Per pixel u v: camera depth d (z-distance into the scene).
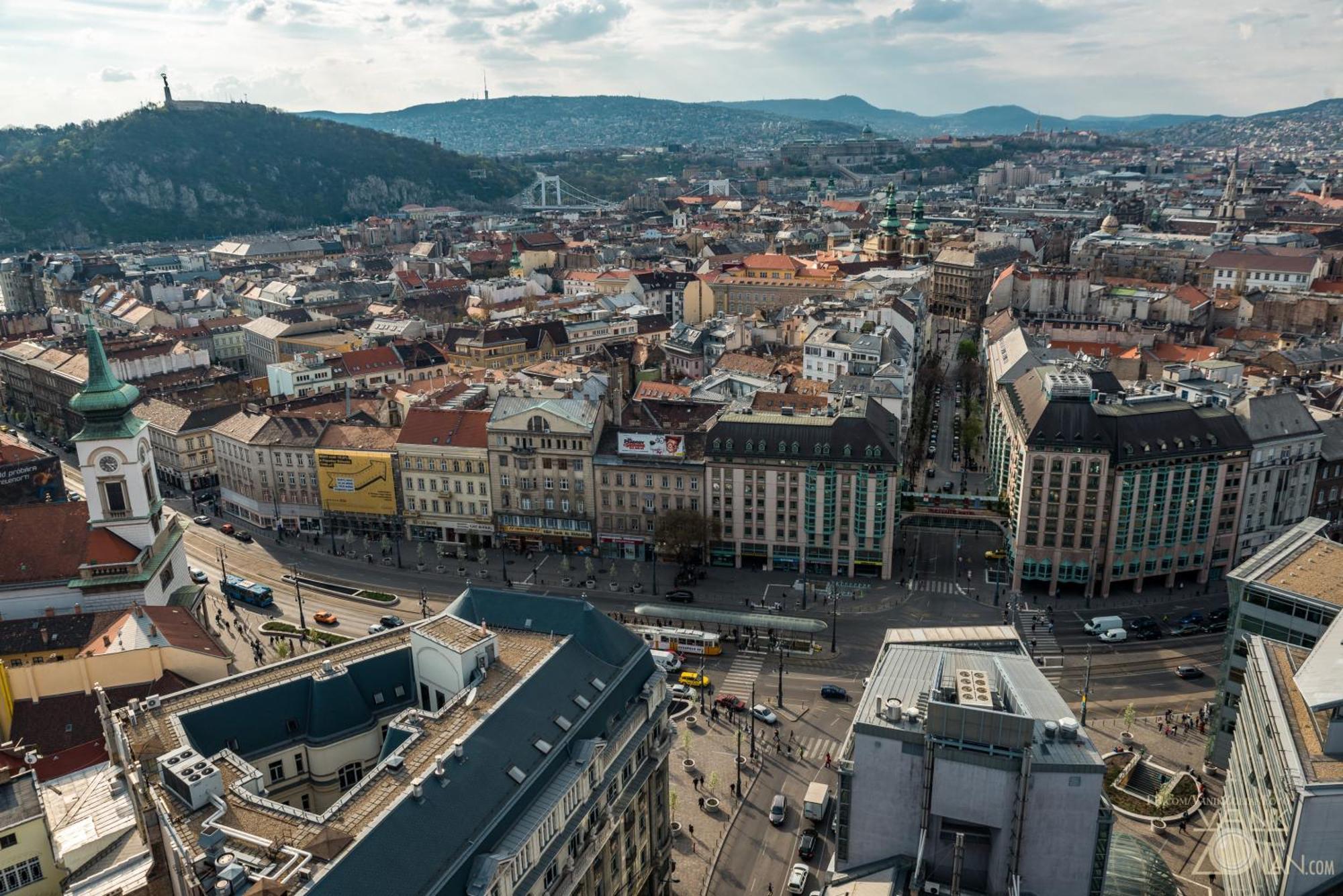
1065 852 87.94
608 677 111.50
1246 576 133.62
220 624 189.75
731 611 190.38
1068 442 186.50
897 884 90.62
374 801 86.06
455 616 113.75
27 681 118.44
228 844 81.25
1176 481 189.88
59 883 92.62
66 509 164.25
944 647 114.56
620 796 106.69
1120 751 145.12
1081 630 181.88
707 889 120.69
